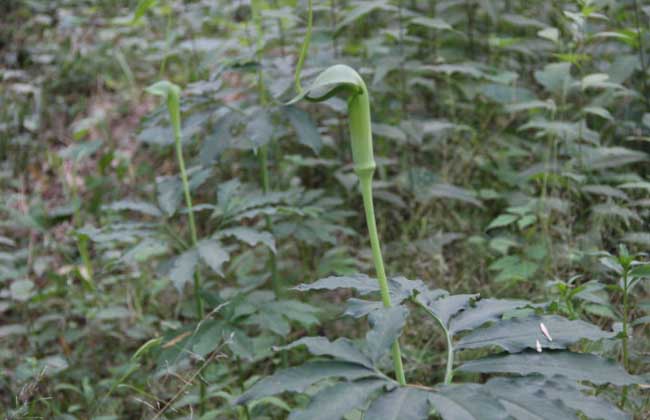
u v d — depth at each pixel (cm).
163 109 319
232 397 284
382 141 433
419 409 147
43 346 357
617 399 237
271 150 419
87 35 689
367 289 189
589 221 341
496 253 358
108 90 623
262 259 394
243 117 311
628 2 397
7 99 581
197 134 489
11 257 368
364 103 165
